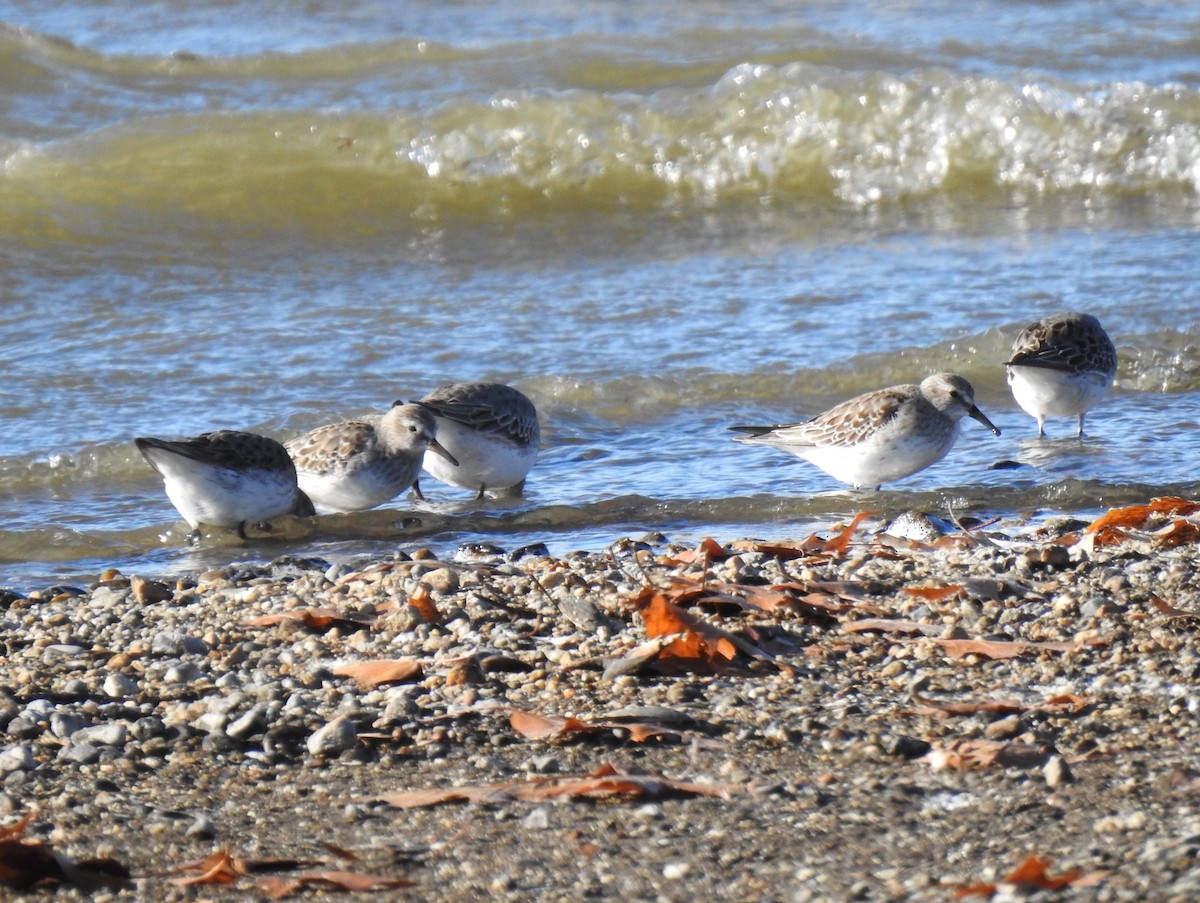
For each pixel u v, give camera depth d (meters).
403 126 25.89
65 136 26.33
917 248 22.34
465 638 9.36
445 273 21.55
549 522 13.48
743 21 33.44
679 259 22.06
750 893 5.90
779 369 17.36
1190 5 34.09
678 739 7.58
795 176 26.02
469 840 6.48
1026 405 15.67
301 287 20.80
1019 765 7.04
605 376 17.08
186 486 12.87
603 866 6.19
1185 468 14.45
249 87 28.77
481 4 34.91
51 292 20.23
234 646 9.53
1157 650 8.71
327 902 5.98
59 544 12.91
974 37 31.84
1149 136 25.67
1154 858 5.89
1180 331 18.33
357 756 7.51
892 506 13.52
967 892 5.67
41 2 34.22
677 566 11.09
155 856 6.47
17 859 6.23
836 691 8.24
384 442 13.64
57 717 7.99
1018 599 9.85
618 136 26.05
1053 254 21.69
